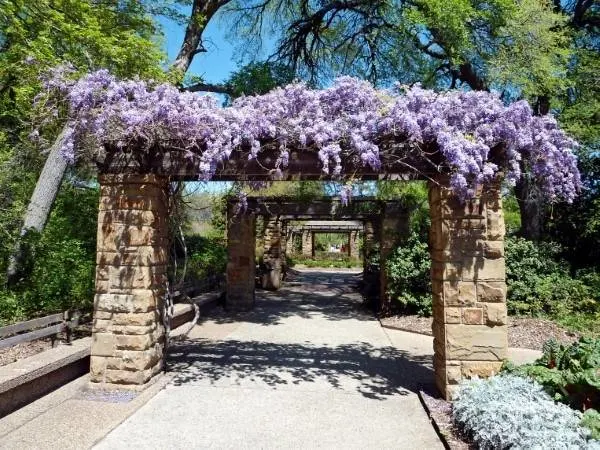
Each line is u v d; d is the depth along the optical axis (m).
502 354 4.02
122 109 3.82
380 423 3.66
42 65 4.85
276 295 13.31
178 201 5.15
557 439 2.73
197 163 4.19
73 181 7.95
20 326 4.11
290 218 13.98
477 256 4.09
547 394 3.36
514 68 7.75
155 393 4.25
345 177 4.12
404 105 3.77
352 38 10.60
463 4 7.19
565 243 10.49
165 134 3.99
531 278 8.33
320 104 4.00
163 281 4.75
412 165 4.09
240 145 4.06
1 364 4.46
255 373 5.04
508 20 7.72
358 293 13.95
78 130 3.90
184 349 6.20
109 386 4.26
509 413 3.03
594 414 2.97
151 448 3.14
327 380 4.81
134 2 7.51
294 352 6.11
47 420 3.57
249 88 8.79
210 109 3.96
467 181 3.85
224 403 4.06
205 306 9.80
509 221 12.89
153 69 6.66
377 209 10.38
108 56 6.33
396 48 9.59
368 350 6.28
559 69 8.16
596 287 8.62
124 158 4.38
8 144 7.68
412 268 8.62
